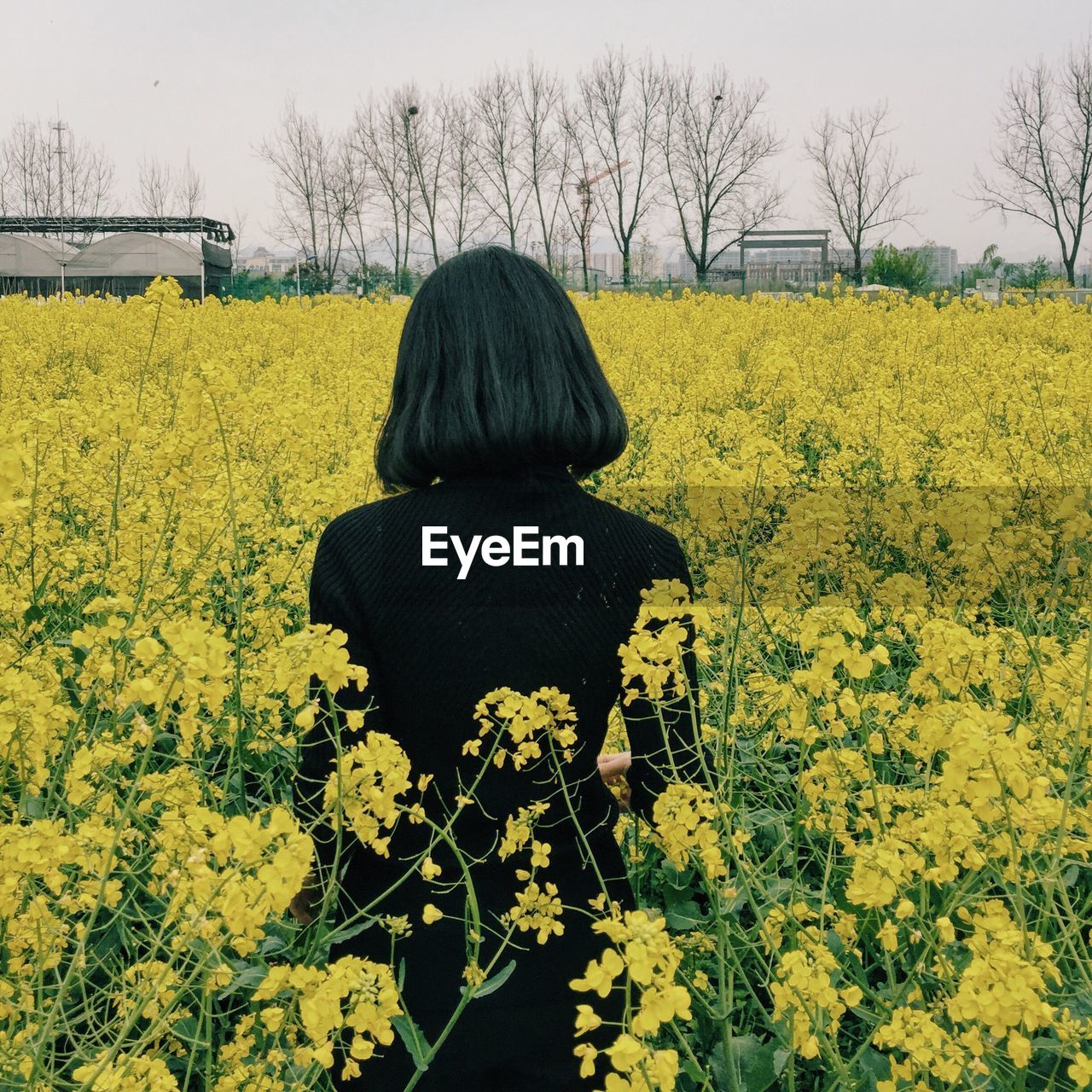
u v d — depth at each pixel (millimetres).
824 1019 1648
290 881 1240
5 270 34875
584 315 14219
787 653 3396
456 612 1605
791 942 1881
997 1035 1338
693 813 1755
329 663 1424
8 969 1751
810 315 14469
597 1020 1223
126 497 3967
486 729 1589
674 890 2637
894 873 1607
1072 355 7098
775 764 2805
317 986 1380
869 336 13352
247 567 3912
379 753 1489
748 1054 2018
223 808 2438
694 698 1805
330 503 3568
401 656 1613
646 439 7473
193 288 34875
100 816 2098
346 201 40375
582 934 1635
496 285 1623
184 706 1750
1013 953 1494
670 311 14680
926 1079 1605
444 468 1621
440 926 1621
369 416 6691
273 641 3139
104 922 2508
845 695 1806
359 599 1630
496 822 1655
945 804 2031
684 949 2098
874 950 2191
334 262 40531
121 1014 1782
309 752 1639
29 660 2467
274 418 4875
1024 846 1854
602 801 1767
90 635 2123
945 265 50594
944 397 7898
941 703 2037
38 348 10828
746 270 39938
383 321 14805
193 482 2992
